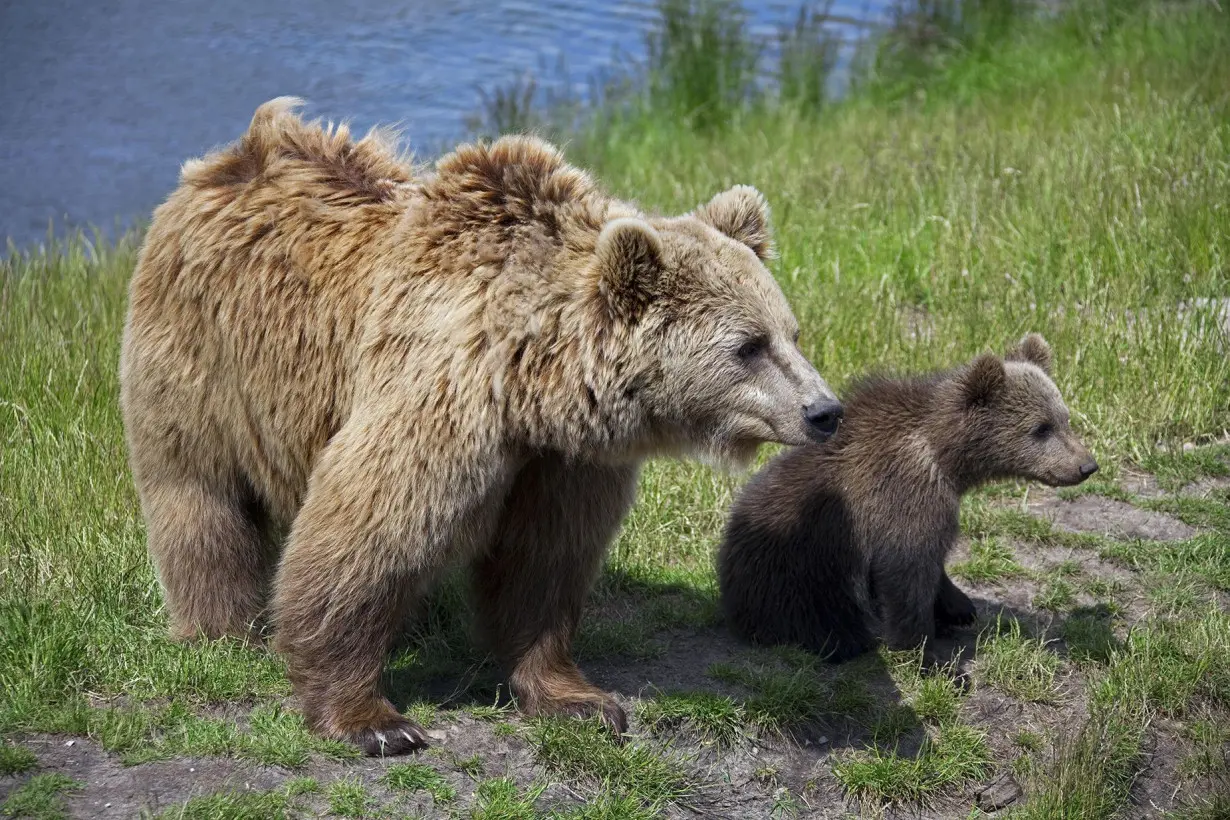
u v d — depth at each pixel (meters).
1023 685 10.47
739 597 10.99
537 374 8.61
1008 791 9.59
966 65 31.02
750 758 9.62
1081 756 9.44
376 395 8.78
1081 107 25.08
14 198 26.39
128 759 8.53
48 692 9.20
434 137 29.27
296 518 9.16
